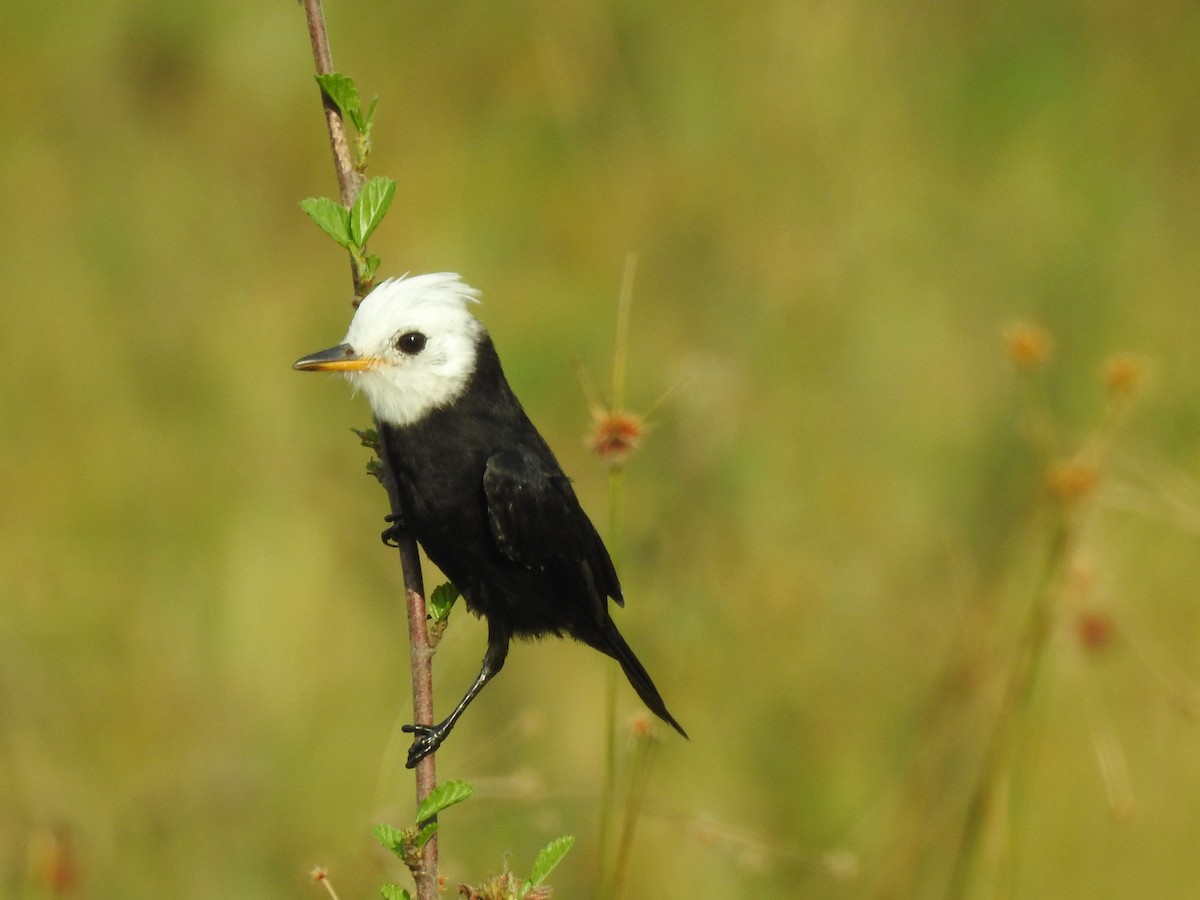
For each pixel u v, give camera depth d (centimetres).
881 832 1138
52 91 1677
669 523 1298
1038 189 1623
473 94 1709
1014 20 1723
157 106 1684
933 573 1274
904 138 1602
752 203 1530
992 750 977
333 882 1110
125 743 1184
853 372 1438
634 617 1253
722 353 1412
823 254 1491
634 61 1648
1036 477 1265
